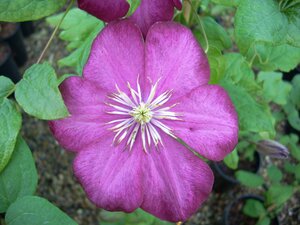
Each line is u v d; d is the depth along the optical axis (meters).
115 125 0.19
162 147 0.19
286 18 0.17
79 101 0.19
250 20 0.17
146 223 0.29
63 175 0.48
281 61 0.29
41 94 0.17
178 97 0.19
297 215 0.46
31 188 0.20
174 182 0.19
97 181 0.19
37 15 0.17
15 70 0.53
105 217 0.32
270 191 0.38
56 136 0.18
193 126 0.19
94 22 0.29
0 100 0.18
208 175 0.19
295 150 0.40
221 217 0.45
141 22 0.19
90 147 0.19
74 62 0.30
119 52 0.19
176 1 0.19
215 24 0.27
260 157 0.45
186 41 0.19
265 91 0.37
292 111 0.43
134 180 0.19
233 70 0.28
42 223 0.18
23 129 0.51
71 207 0.46
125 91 0.19
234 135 0.19
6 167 0.19
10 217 0.18
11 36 0.52
